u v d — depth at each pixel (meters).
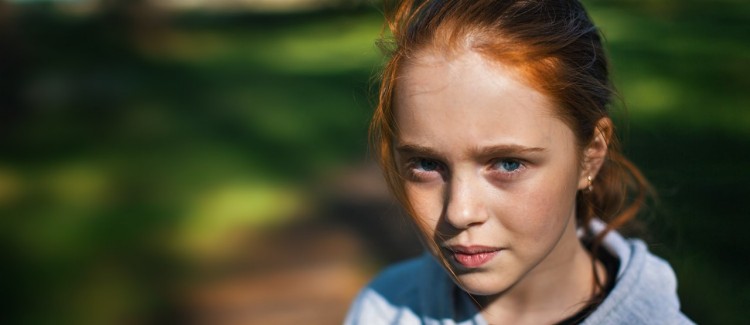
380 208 5.50
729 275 3.44
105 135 8.84
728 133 5.95
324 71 12.24
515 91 0.99
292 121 8.95
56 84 11.27
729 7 15.27
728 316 3.17
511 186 1.02
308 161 7.16
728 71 8.72
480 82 0.99
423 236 1.13
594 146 1.13
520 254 1.05
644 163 4.39
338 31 16.69
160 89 11.55
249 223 5.54
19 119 9.57
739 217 4.01
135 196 6.50
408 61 1.04
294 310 4.00
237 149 7.91
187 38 16.81
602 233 1.27
